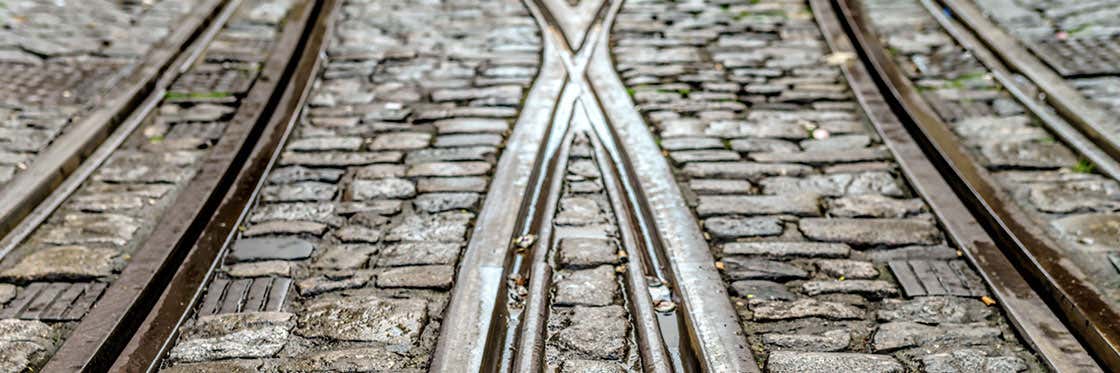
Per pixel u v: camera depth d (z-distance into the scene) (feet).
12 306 15.46
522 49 22.94
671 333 15.24
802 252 16.42
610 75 21.66
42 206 17.25
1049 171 18.06
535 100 20.54
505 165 18.40
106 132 19.15
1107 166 17.97
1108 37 22.04
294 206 17.52
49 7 24.25
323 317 15.37
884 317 15.33
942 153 18.25
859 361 14.71
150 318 15.46
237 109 20.15
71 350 14.76
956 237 16.60
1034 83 20.44
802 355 14.80
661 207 17.35
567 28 23.86
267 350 14.93
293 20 24.21
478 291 15.69
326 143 19.27
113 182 17.92
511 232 16.80
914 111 19.84
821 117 20.06
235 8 24.67
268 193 17.88
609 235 16.75
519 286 15.87
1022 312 15.28
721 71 21.91
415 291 15.74
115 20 23.73
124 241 16.60
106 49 22.18
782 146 19.06
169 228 16.80
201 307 15.58
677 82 21.42
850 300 15.60
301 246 16.62
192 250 16.57
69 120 19.35
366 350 14.89
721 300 15.53
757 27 24.13
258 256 16.44
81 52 22.00
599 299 15.60
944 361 14.69
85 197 17.54
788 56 22.62
